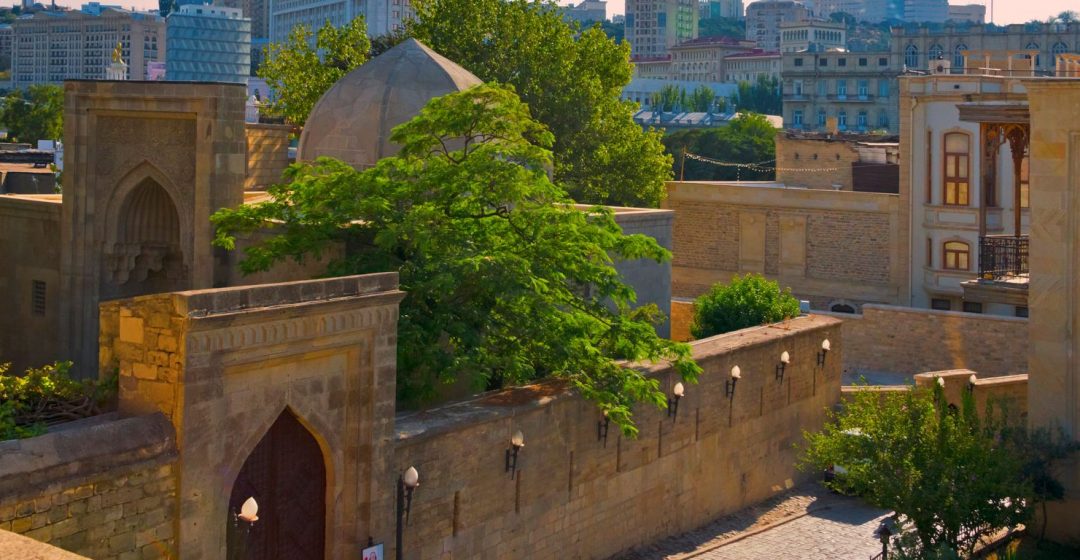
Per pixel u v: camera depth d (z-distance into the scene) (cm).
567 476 2514
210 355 1730
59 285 3031
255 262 2464
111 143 2936
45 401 1811
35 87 15700
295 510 1934
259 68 6775
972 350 4219
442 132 2589
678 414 2850
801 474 3391
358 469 1984
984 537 2655
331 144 3241
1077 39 17238
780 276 5659
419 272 2366
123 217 2969
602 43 6519
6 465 1530
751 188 5712
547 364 2544
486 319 2412
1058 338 2642
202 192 2805
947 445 2447
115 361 1831
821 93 18562
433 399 2428
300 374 1880
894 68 18025
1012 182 5050
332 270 2431
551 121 6156
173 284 3080
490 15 6247
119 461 1642
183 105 2822
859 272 5453
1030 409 2697
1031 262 2670
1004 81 5150
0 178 5456
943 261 5181
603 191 6381
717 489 3020
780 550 2766
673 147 11062
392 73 3284
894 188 5962
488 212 2622
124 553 1658
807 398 3403
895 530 2450
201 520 1741
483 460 2294
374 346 1977
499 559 2352
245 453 1802
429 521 2178
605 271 2575
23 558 976
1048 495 2595
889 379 4262
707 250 5884
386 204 2431
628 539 2717
